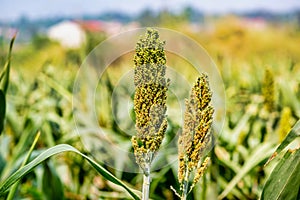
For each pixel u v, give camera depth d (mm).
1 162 2084
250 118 2668
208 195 1807
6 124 2818
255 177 2248
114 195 2275
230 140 2402
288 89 2713
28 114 2748
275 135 2541
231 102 3029
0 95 1831
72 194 2398
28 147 2582
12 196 1591
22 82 4012
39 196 2098
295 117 2637
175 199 2168
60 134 2801
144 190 1153
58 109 3260
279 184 1264
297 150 1247
